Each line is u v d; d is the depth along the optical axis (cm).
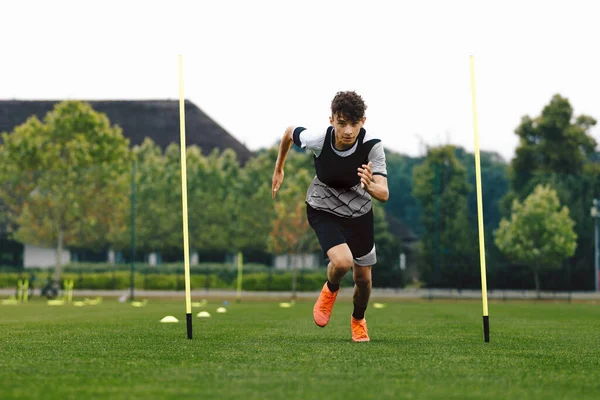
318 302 912
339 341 923
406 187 8975
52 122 5056
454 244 4300
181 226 4944
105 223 4484
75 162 4925
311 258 5153
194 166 5009
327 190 861
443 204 4362
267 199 4906
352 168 845
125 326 1280
